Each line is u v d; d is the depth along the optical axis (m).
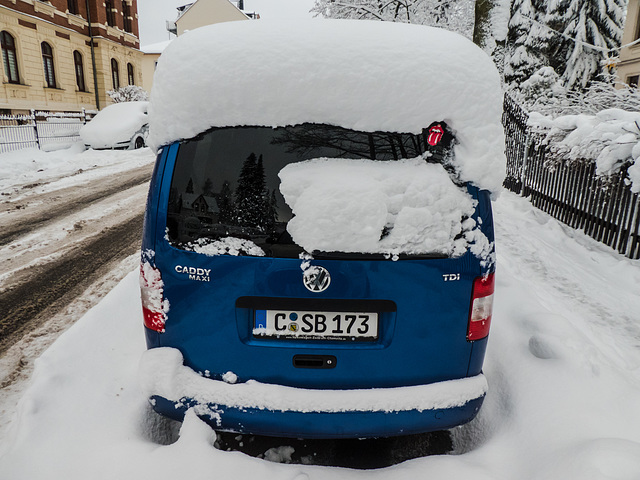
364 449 2.23
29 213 7.29
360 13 15.17
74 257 5.16
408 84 1.72
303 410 1.79
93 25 28.28
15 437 2.08
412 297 1.78
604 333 3.44
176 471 1.77
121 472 1.81
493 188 1.81
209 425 1.87
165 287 1.81
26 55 22.81
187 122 1.72
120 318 3.41
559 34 12.58
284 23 1.80
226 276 1.76
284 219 1.72
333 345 1.80
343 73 1.70
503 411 2.27
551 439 1.98
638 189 4.62
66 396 2.40
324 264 1.73
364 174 1.72
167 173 1.77
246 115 1.71
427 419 1.84
